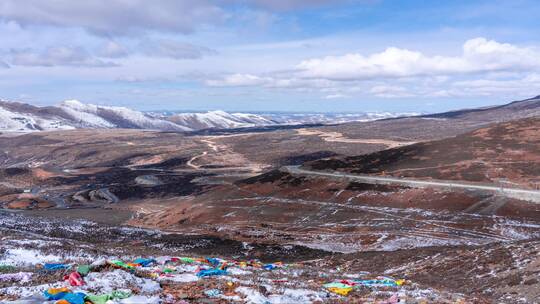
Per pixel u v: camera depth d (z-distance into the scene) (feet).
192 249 207.31
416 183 290.97
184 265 96.07
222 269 96.99
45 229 230.68
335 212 275.18
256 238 239.50
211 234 254.06
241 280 79.61
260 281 79.97
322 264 164.35
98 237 227.81
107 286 63.05
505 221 219.82
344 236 228.63
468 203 249.96
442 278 122.21
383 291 81.25
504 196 249.75
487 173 296.10
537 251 122.62
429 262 141.08
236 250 204.74
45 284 62.44
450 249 156.25
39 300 54.49
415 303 70.13
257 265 121.49
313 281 91.35
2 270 77.10
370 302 68.44
